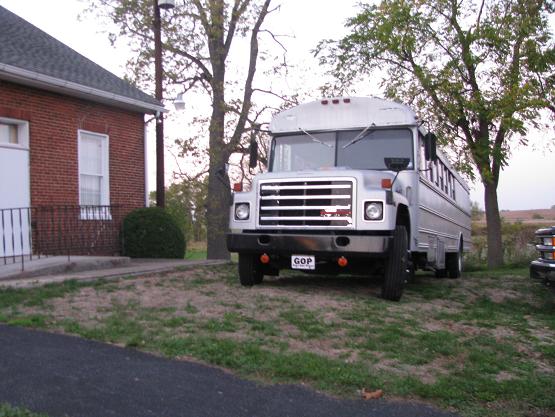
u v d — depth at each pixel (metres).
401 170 8.44
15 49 12.75
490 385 5.09
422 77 17.98
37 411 3.99
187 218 20.84
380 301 8.43
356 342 6.14
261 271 9.49
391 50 18.66
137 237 14.19
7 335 5.73
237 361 5.25
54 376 4.66
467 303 9.31
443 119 18.36
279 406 4.44
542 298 10.23
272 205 8.45
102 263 10.96
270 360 5.31
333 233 8.16
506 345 6.51
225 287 9.01
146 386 4.62
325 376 5.02
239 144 19.55
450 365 5.63
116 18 19.19
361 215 8.01
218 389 4.68
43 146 12.48
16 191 11.87
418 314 7.73
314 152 9.59
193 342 5.76
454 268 14.45
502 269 18.72
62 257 11.09
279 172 8.56
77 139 13.34
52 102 12.75
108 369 4.92
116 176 14.49
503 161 18.42
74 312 6.85
